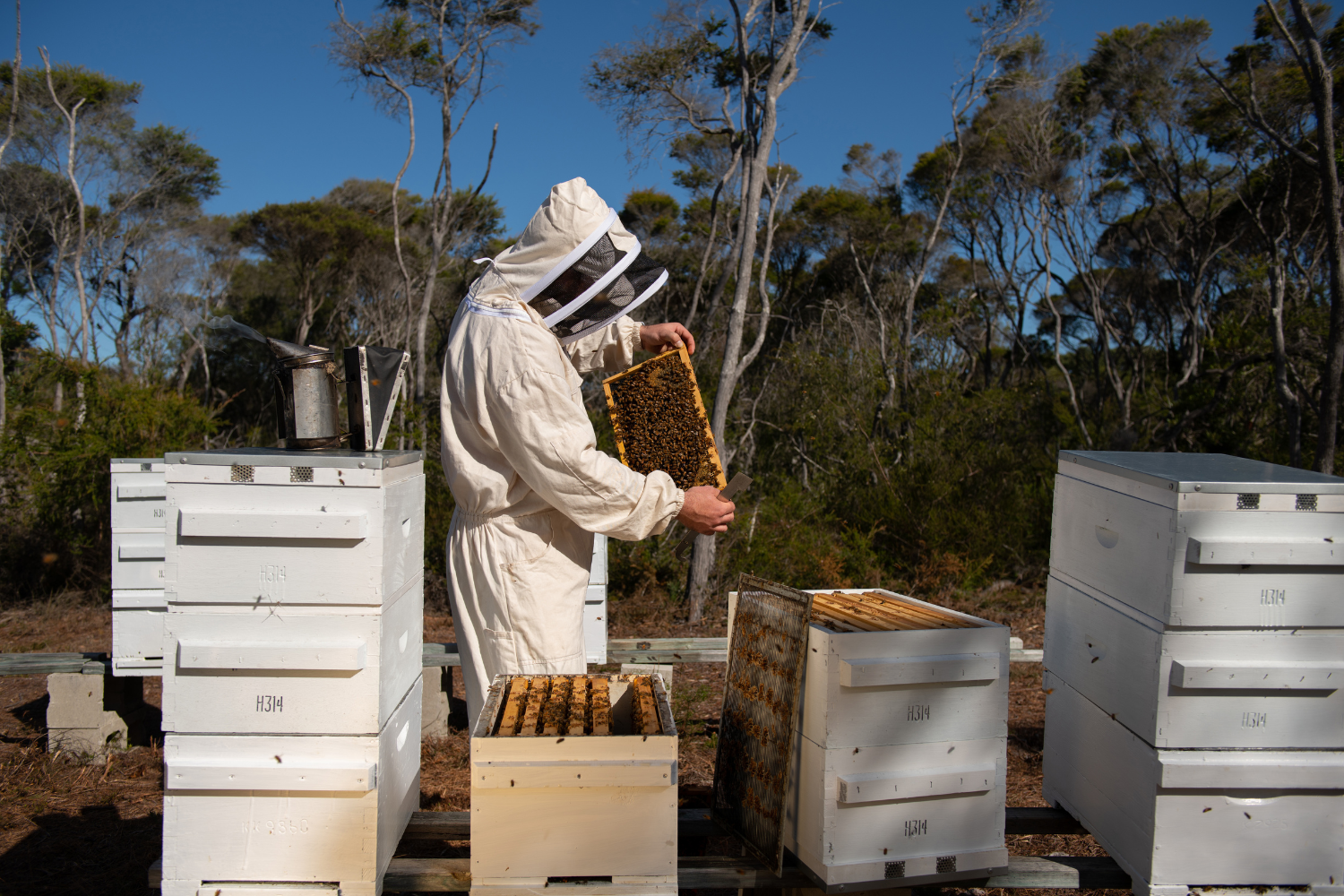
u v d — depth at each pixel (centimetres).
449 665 399
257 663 156
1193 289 1720
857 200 2292
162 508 378
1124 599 179
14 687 514
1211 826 168
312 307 2541
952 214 2270
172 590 156
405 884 168
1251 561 158
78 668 380
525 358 183
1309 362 997
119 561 372
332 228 2328
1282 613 163
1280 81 1354
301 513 157
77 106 1764
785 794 167
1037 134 1800
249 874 160
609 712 164
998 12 1522
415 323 2212
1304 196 1470
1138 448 1074
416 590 191
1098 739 191
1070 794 206
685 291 1878
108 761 374
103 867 269
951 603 729
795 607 175
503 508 195
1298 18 649
